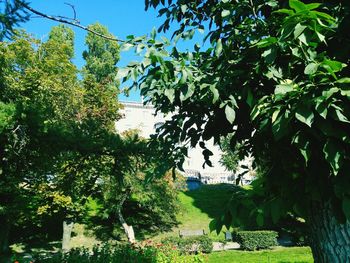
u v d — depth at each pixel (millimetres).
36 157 7934
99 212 22984
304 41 1854
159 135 3307
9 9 2533
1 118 6801
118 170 8016
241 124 3107
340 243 2498
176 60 2357
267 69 2305
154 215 22359
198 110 3105
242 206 2459
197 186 34156
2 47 14320
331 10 2355
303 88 1967
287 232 19062
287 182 2311
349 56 2215
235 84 2551
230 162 27766
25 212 14547
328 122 1946
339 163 1926
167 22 3172
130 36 2207
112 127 18266
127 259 11977
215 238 20000
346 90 1881
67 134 7398
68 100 16828
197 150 39562
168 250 13344
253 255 16375
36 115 7281
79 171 8734
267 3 2584
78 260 11500
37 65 16172
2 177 8539
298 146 2021
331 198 2242
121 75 2129
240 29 2643
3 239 14062
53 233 19703
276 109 2035
